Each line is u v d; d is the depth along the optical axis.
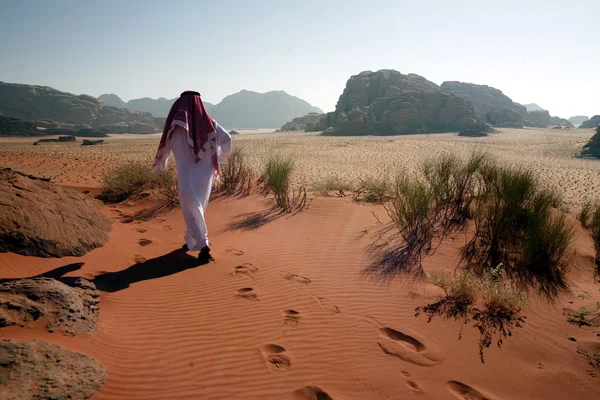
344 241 6.37
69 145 58.41
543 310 4.32
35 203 5.50
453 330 3.89
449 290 4.64
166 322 3.80
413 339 3.72
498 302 4.26
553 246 5.30
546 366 3.36
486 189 7.18
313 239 6.49
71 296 3.56
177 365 3.14
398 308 4.29
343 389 3.01
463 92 176.62
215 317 3.95
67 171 17.31
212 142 5.62
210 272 5.07
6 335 2.85
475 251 5.64
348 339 3.68
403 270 5.24
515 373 3.27
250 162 28.05
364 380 3.12
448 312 4.21
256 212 8.35
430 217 6.88
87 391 2.62
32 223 5.14
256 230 7.08
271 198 9.48
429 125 96.50
